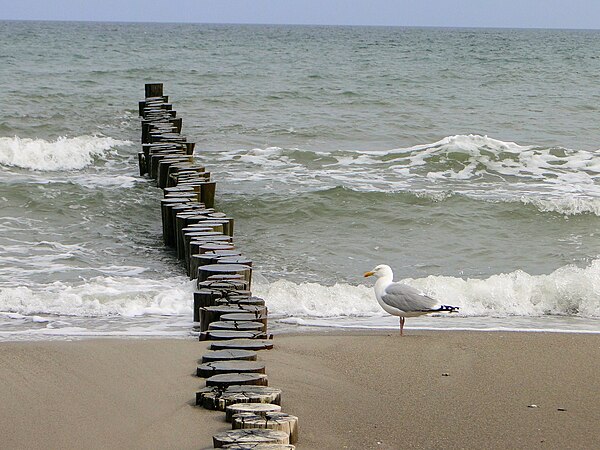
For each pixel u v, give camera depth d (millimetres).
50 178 18469
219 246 11188
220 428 5754
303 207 15977
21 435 5688
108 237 14141
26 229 14297
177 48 73375
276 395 6047
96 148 21094
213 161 20547
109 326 9227
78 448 5469
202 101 31031
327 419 6098
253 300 8797
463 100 32938
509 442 5711
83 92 32812
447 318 9961
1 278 11359
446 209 16062
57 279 11453
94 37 100938
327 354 7891
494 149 21125
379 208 16047
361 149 22234
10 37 92500
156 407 6215
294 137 23875
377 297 8977
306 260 13062
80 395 6520
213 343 7512
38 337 8586
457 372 7371
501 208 16094
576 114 29469
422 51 74188
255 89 35219
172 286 11141
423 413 6266
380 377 7184
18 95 30562
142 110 27031
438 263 13070
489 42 104375
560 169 20125
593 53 75312
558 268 12508
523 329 9305
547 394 6766
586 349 8219
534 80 42656
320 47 79875
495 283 10852
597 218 15719
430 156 20672
